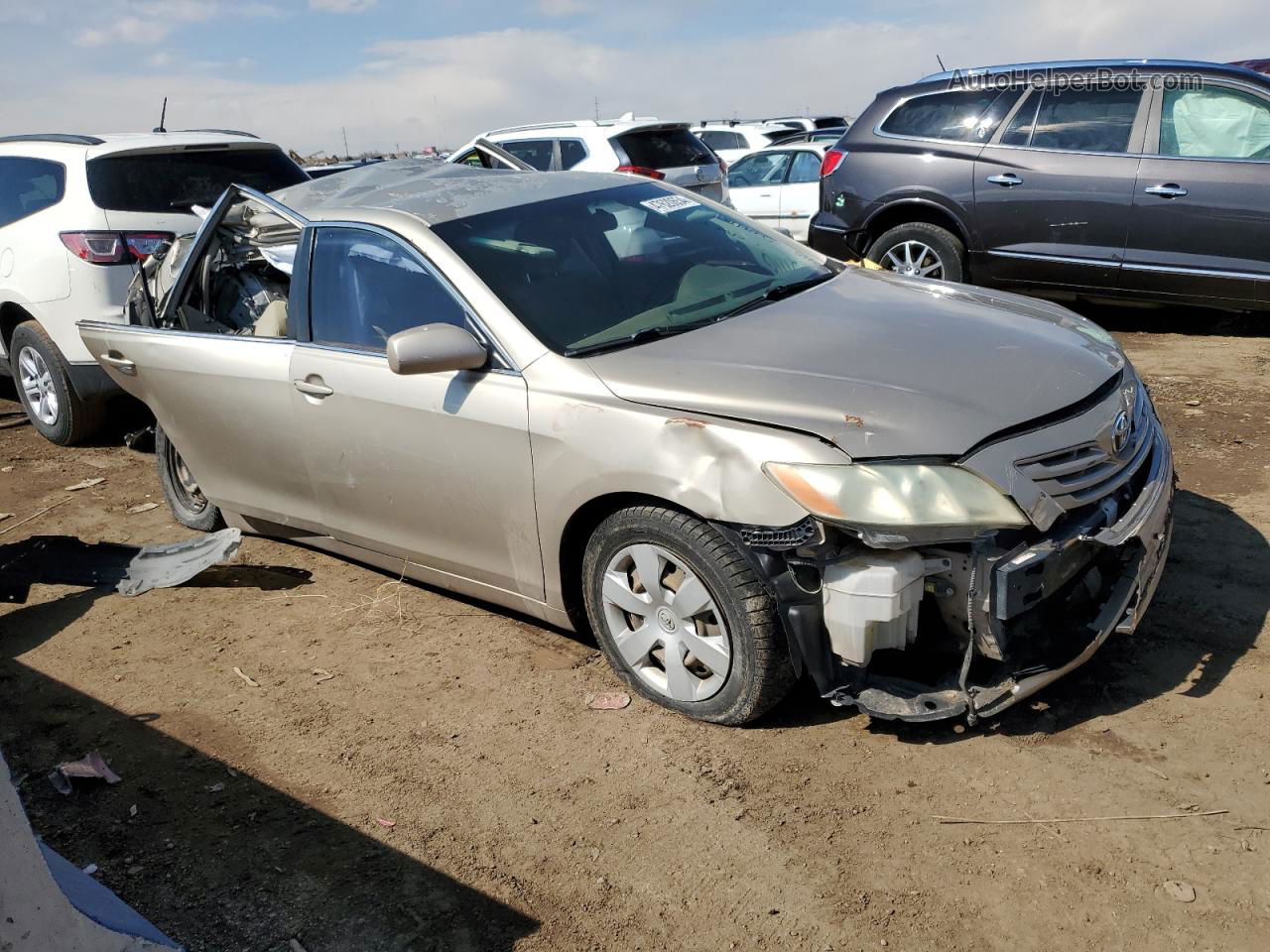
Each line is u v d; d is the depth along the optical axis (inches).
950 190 311.1
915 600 111.7
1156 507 124.0
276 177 285.4
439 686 144.1
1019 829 106.4
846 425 112.7
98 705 147.3
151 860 113.9
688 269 156.2
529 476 133.0
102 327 198.7
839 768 118.3
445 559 152.0
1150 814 106.6
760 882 103.0
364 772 126.3
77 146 256.1
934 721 118.5
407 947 99.0
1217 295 278.1
